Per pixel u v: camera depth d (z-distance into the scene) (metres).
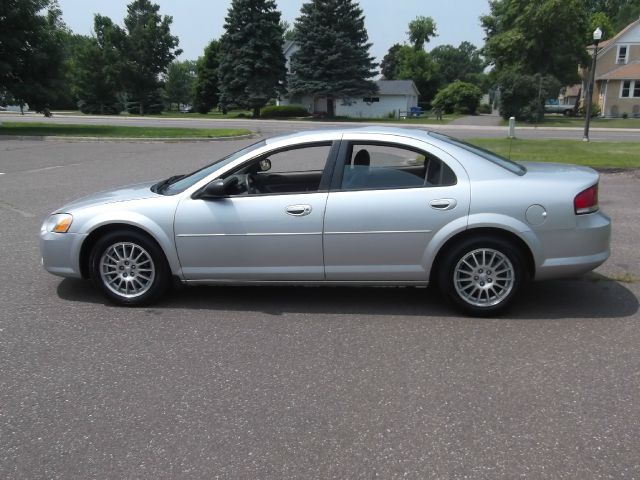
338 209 4.70
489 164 4.73
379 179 4.75
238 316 4.85
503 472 2.78
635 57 52.50
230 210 4.82
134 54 61.50
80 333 4.49
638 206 9.32
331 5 45.88
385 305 5.09
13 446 3.03
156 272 5.01
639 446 2.97
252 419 3.26
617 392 3.52
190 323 4.70
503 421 3.21
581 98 60.53
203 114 60.03
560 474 2.76
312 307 5.05
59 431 3.16
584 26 50.91
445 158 4.70
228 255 4.88
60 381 3.71
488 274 4.71
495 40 49.56
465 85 62.75
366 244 4.71
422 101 84.19
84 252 5.12
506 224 4.55
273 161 5.01
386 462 2.87
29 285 5.66
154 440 3.07
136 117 48.69
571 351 4.10
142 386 3.64
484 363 3.93
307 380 3.71
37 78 29.20
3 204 9.84
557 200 4.56
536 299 5.21
